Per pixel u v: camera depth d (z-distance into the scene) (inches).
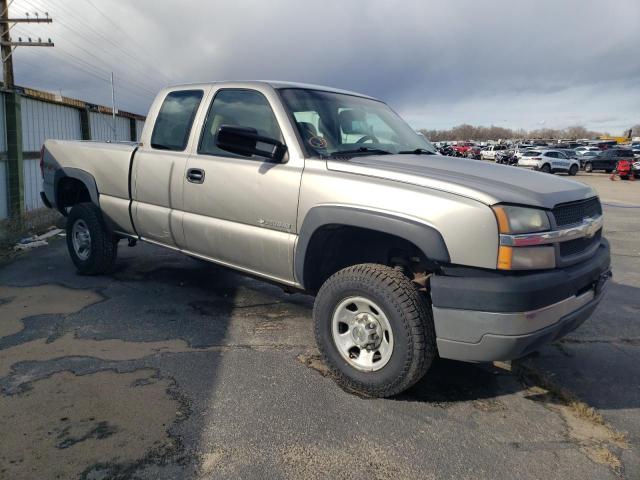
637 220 468.8
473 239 113.5
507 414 125.4
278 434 112.7
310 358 152.1
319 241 140.6
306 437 112.0
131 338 162.7
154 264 252.1
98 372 138.6
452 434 115.7
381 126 174.1
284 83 164.7
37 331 165.9
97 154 213.3
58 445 106.1
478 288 112.7
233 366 145.1
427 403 129.0
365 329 128.7
